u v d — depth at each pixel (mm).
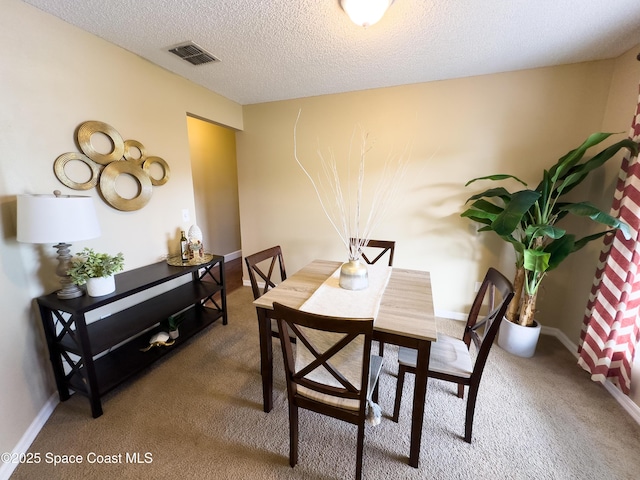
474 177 2463
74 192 1678
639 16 1483
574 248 1846
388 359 2102
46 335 1533
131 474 1233
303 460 1306
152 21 1576
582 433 1457
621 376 1654
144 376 1890
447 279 2707
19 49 1387
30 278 1480
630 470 1266
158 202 2273
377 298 1482
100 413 1548
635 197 1541
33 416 1437
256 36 1729
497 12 1471
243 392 1752
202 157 4176
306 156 2994
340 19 1549
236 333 2457
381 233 2824
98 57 1752
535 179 2301
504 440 1420
